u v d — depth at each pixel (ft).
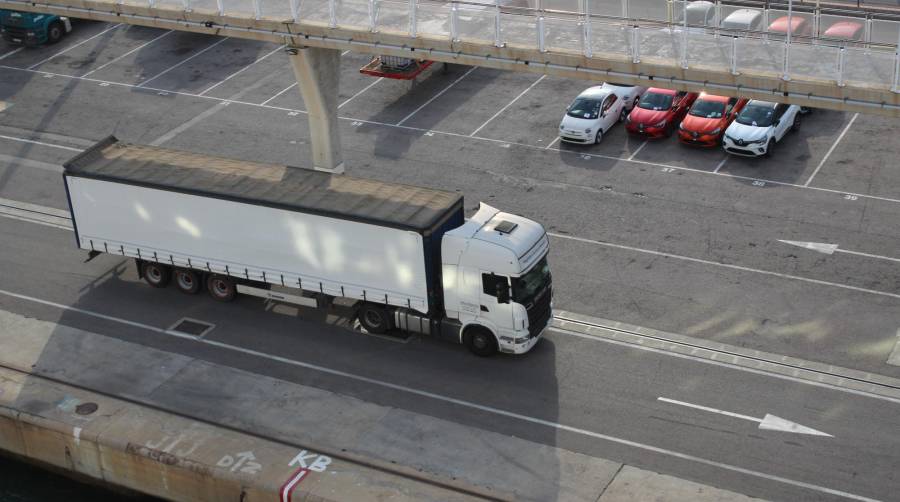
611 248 104.99
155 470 78.43
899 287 96.12
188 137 133.28
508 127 132.87
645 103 129.70
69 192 98.73
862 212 109.19
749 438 78.28
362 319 92.32
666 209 111.86
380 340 92.58
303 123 135.85
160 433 80.74
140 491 80.43
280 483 74.59
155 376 88.48
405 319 90.12
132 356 91.35
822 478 74.02
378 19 102.58
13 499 81.71
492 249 84.17
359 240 87.20
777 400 82.28
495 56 97.30
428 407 83.46
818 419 79.87
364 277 88.89
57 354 91.76
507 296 84.94
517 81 146.10
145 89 148.05
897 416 79.77
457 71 150.41
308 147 129.29
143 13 113.39
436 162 124.57
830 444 77.25
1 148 131.54
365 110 139.44
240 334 94.12
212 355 91.30
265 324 95.55
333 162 115.75
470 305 86.99
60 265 105.91
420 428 80.89
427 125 134.31
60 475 84.07
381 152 127.54
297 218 88.84
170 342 93.30
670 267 101.14
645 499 72.28
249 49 160.35
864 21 88.17
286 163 125.29
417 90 144.77
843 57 82.94
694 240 105.70
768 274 99.25
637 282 99.04
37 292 101.45
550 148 126.93
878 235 104.78
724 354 88.17
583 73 94.07
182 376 88.38
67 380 88.02
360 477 75.20
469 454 77.71
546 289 88.99
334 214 87.04
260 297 99.60
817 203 111.45
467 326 88.22
